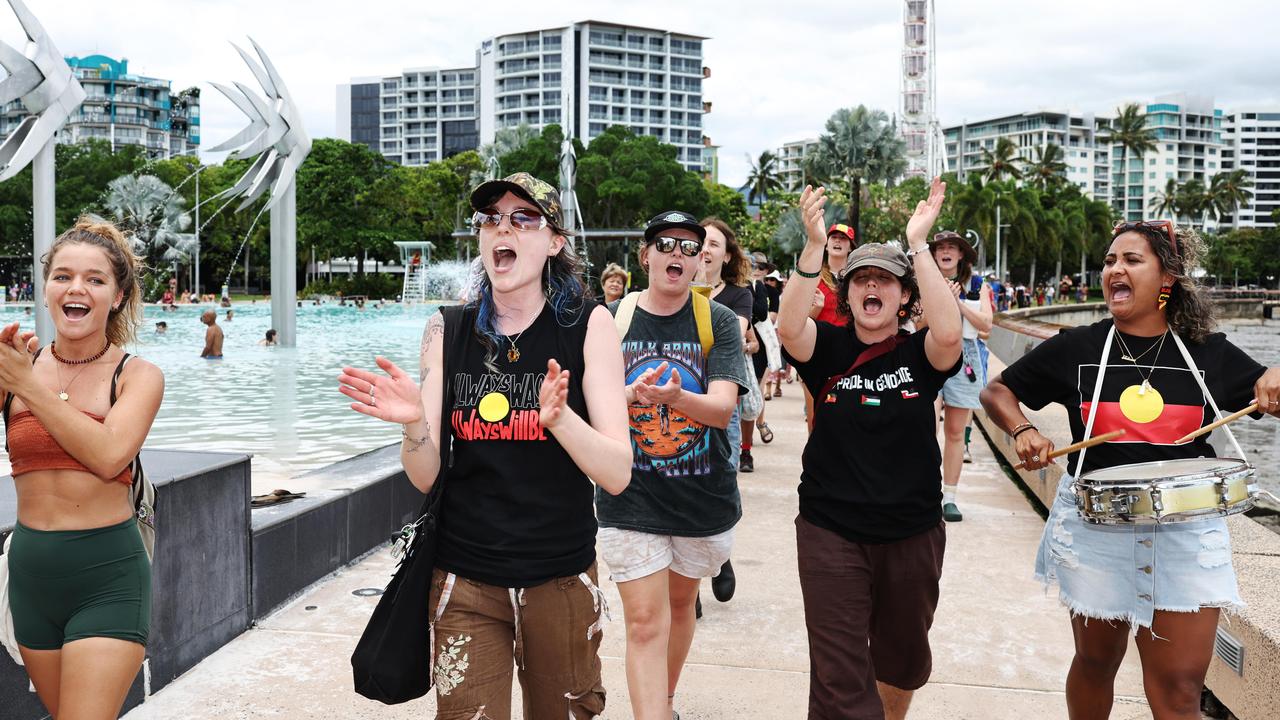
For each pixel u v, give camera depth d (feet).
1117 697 12.07
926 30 422.82
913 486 9.70
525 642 7.70
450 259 256.52
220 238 233.55
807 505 10.02
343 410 35.68
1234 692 10.64
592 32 474.49
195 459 13.19
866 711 9.25
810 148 203.31
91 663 7.77
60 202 219.20
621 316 11.21
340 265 357.20
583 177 207.72
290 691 11.74
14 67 52.29
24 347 7.27
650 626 10.24
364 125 585.22
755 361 27.25
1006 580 16.76
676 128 497.87
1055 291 309.42
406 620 7.39
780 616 15.12
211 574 12.82
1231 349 9.06
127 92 475.72
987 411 9.96
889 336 10.08
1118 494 8.38
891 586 9.83
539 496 7.52
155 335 82.07
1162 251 8.80
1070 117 587.68
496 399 7.56
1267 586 11.33
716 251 15.65
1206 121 614.34
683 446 10.38
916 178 254.68
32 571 7.88
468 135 538.47
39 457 7.83
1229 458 8.77
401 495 19.03
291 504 15.60
